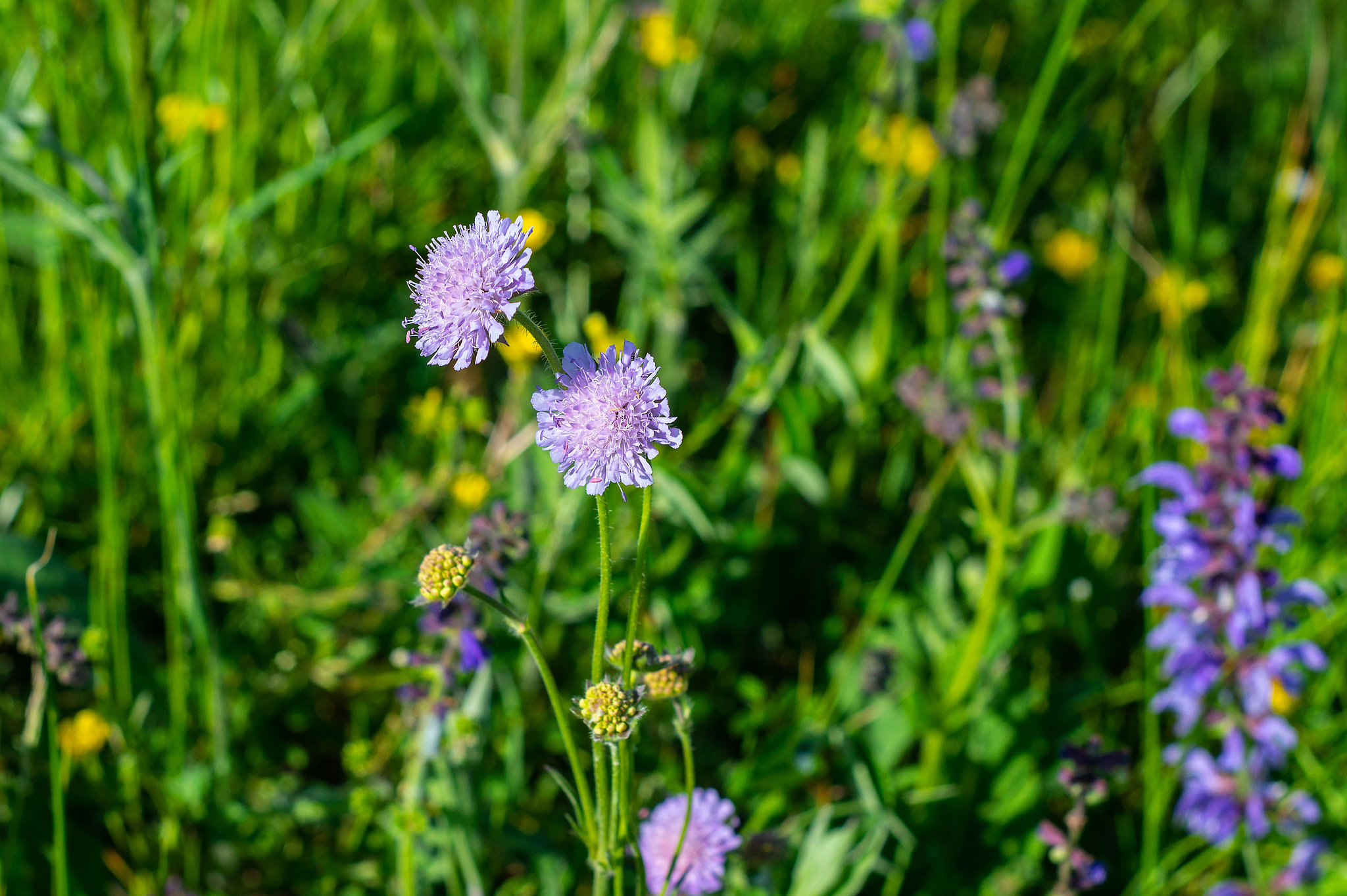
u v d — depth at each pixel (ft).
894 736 2.58
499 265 1.80
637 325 3.04
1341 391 3.03
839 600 2.93
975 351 2.57
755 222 3.87
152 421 2.38
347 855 2.47
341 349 3.05
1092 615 2.89
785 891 2.39
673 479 2.48
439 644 2.46
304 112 3.21
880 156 3.23
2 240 2.80
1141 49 4.28
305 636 2.70
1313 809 2.45
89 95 2.65
